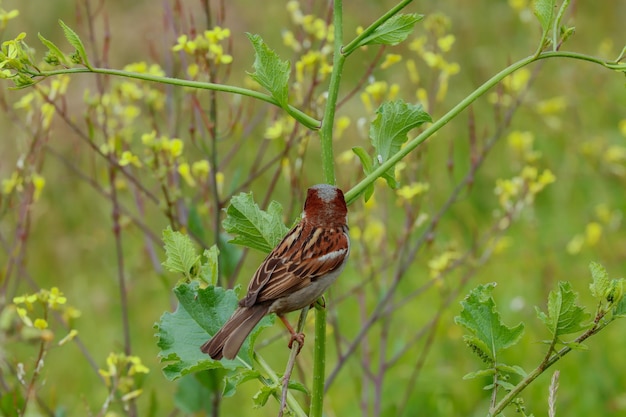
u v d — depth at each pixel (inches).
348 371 469.7
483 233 557.0
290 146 390.0
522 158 484.4
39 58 697.0
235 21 726.5
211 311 255.6
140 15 708.0
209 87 240.2
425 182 461.1
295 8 434.0
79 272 580.1
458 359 472.7
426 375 456.4
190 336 252.8
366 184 244.7
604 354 452.8
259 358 248.8
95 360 496.4
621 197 570.6
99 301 537.0
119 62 689.0
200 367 237.3
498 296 508.7
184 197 426.3
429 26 469.1
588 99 641.6
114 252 584.4
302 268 255.0
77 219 614.2
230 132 395.5
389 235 523.2
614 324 471.2
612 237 551.8
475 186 591.8
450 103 648.4
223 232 419.8
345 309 501.4
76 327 526.3
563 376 446.0
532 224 522.9
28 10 724.0
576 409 432.5
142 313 533.0
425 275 516.4
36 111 461.1
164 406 471.5
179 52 425.4
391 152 250.7
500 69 661.3
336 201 262.2
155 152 372.2
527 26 656.4
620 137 593.0
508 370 231.8
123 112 424.2
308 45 423.5
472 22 690.2
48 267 587.2
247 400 459.8
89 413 348.5
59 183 626.2
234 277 391.5
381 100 412.5
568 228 557.6
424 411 449.7
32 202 422.6
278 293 251.6
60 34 718.5
